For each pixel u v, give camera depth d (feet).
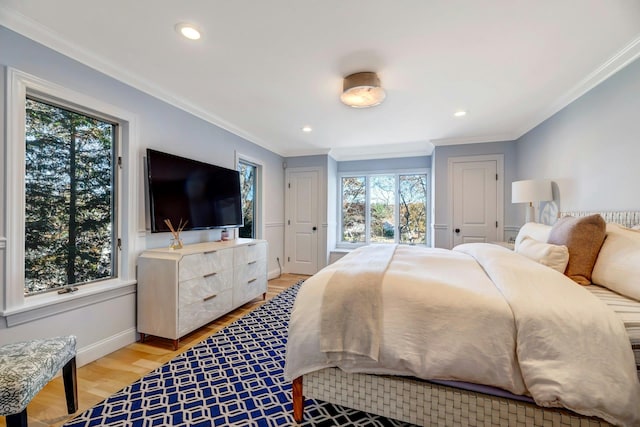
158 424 4.67
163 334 7.30
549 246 5.47
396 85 7.86
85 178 6.84
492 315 3.77
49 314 5.85
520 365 3.53
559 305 3.69
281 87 8.05
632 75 6.15
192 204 9.21
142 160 7.83
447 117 10.44
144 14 5.09
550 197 8.86
